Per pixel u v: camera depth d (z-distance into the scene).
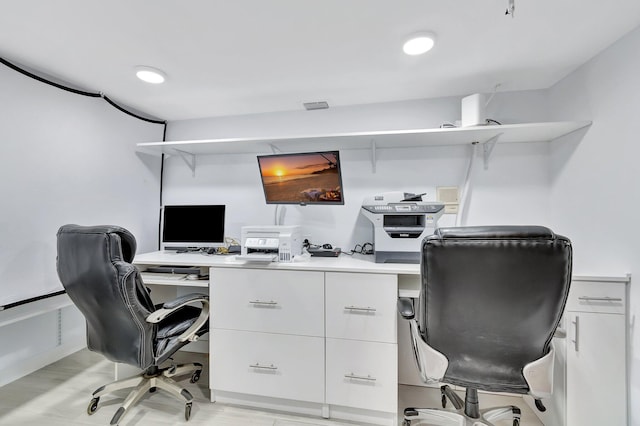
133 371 1.83
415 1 1.12
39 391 1.72
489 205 2.02
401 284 1.63
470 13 1.19
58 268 1.41
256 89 1.94
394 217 1.79
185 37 1.37
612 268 1.43
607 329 1.35
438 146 2.09
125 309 1.32
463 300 1.04
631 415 1.32
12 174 1.62
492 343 1.08
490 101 1.99
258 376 1.64
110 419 1.52
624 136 1.35
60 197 1.85
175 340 1.55
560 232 1.82
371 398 1.52
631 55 1.31
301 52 1.50
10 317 1.62
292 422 1.55
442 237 1.00
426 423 1.54
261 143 2.07
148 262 1.85
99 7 1.15
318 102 2.16
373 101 2.14
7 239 1.60
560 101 1.80
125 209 2.26
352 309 1.54
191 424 1.52
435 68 1.66
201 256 2.07
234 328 1.68
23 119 1.66
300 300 1.61
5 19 1.23
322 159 1.89
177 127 2.54
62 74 1.75
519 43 1.41
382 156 2.17
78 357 2.11
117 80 1.83
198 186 2.49
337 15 1.21
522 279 0.98
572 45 1.42
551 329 1.04
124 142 2.25
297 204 2.14
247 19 1.23
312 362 1.59
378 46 1.44
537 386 1.07
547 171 1.95
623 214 1.36
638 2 1.12
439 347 1.14
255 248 1.76
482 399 1.76
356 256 2.01
